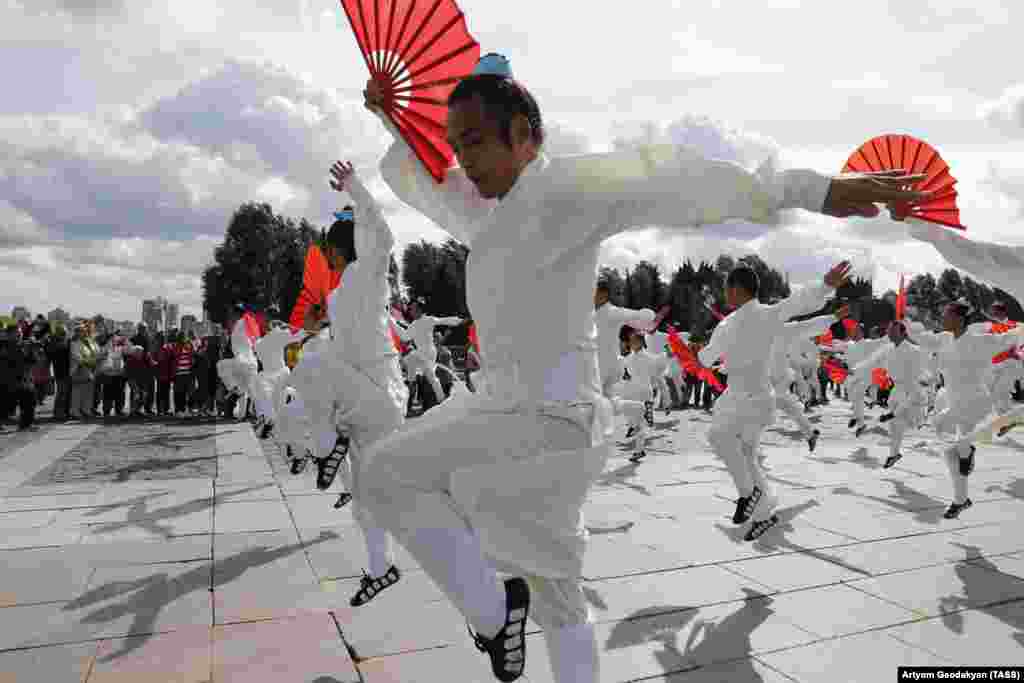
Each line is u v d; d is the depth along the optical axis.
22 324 15.66
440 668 3.03
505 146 1.92
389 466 1.95
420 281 53.84
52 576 4.26
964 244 3.23
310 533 5.25
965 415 6.62
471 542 1.99
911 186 1.79
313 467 8.28
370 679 2.93
